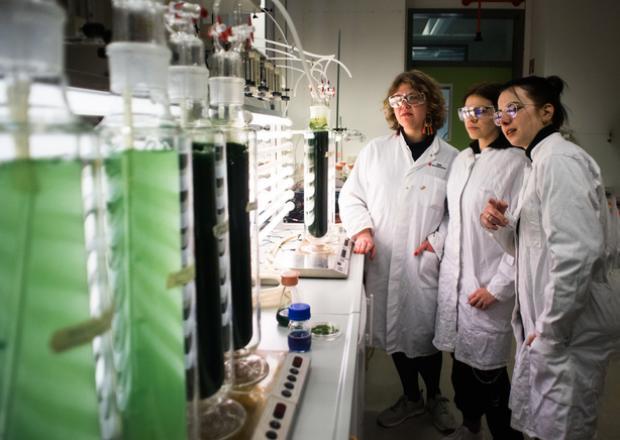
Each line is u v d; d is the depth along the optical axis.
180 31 0.92
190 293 0.70
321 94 2.35
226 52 1.23
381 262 2.61
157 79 0.66
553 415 1.76
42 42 0.44
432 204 2.55
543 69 5.55
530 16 6.06
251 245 1.11
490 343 2.26
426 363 2.72
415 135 2.64
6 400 0.39
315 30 5.68
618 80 5.44
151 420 0.61
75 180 0.44
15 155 0.40
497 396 2.33
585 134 5.53
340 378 1.14
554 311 1.66
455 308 2.39
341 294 1.75
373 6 5.62
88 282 0.46
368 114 5.74
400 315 2.60
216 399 0.91
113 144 0.59
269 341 1.34
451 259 2.41
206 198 0.82
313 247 2.29
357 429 1.51
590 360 1.75
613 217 1.89
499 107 1.90
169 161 0.62
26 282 0.40
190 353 0.72
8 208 0.39
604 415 2.77
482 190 2.24
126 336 0.59
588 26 5.40
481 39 6.02
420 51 6.43
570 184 1.63
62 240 0.42
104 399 0.50
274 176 2.37
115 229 0.59
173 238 0.63
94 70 0.91
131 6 0.66
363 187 2.76
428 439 2.58
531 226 1.82
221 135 0.89
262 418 0.91
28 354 0.40
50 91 0.45
